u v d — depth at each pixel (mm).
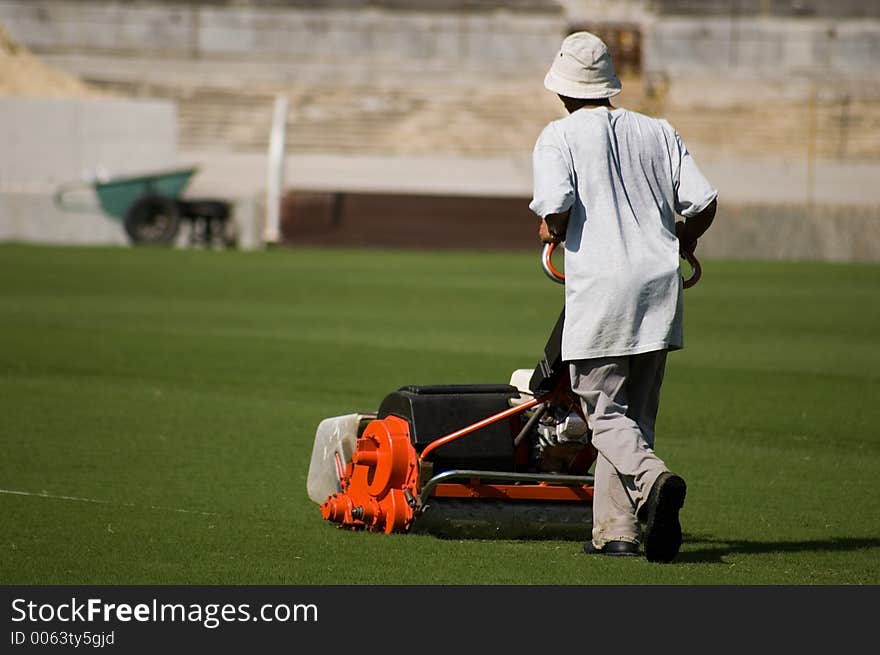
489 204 143875
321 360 46719
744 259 124062
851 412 37281
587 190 19297
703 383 43281
